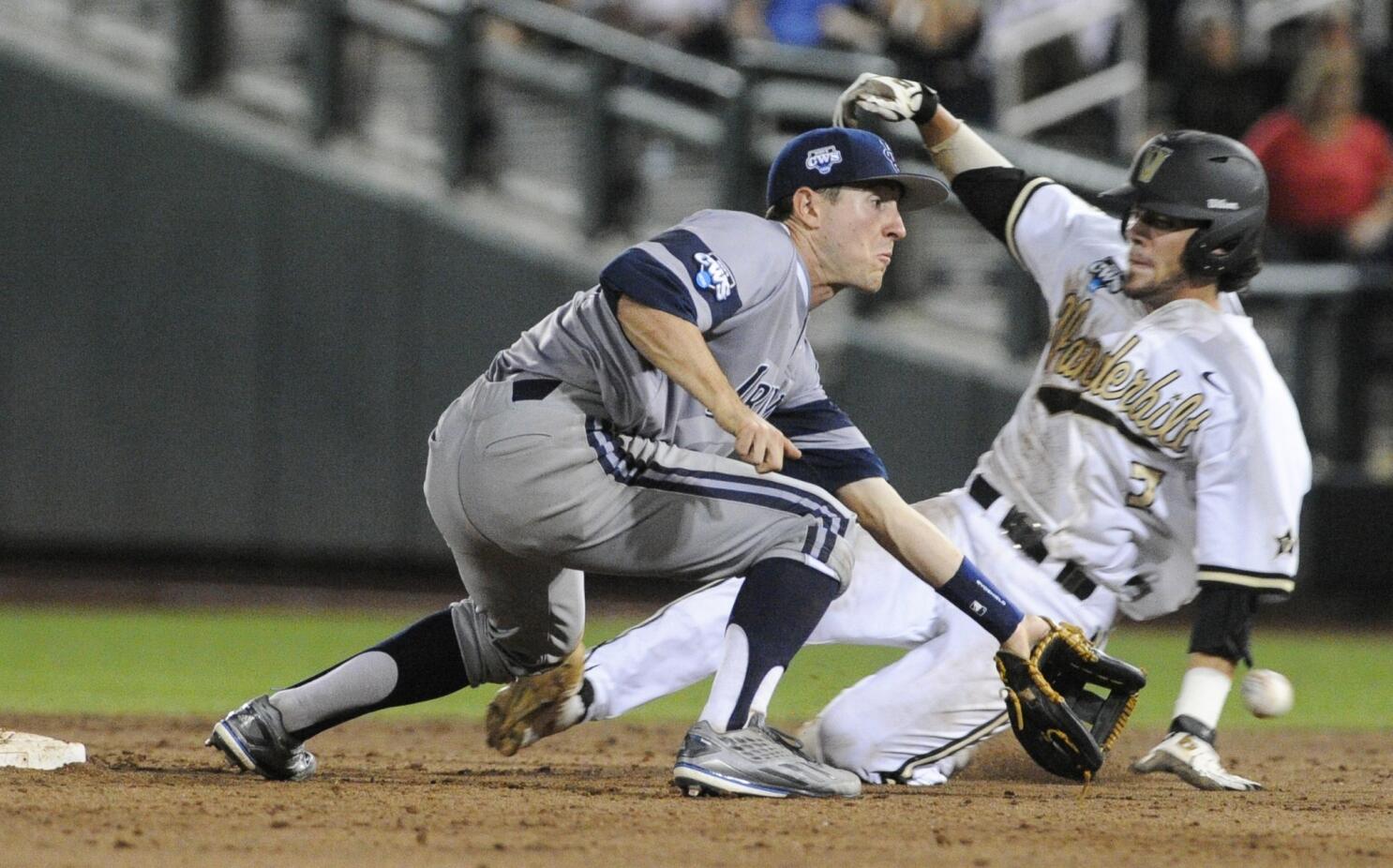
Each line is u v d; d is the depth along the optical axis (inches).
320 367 1726.1
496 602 555.5
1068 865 434.0
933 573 553.3
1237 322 604.4
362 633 1402.6
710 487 531.5
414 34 1737.2
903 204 553.3
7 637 1355.8
